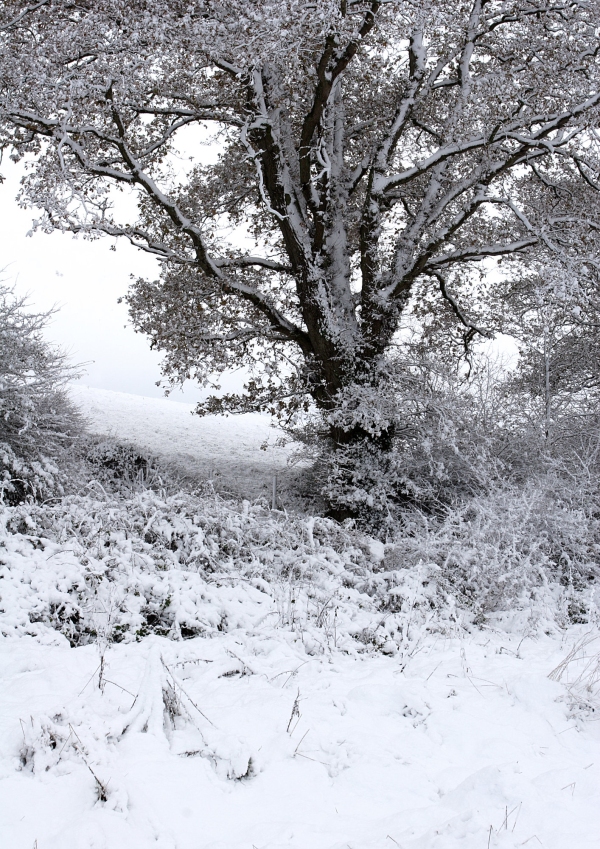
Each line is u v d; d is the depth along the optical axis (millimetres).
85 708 3832
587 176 14336
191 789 3254
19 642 5160
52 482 9922
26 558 6199
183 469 17016
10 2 11508
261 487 16219
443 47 13695
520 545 7934
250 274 15258
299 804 3270
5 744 3436
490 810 3217
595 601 7449
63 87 10664
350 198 15500
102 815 2889
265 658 5266
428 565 7520
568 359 14695
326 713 4281
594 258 12250
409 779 3594
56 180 11117
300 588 6984
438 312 16656
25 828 2812
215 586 6660
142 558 6688
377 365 12977
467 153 14328
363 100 15195
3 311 10320
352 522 9953
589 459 9750
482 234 15375
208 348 14422
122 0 10352
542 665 5520
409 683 4895
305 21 10672
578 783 3562
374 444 12648
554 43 12109
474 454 11125
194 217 14031
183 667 4922
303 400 14859
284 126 14008
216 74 12727
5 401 9977
